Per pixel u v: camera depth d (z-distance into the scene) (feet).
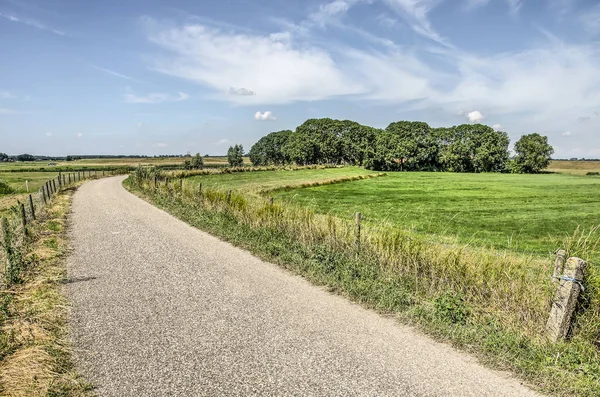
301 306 23.08
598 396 14.29
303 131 401.08
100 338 18.39
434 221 74.59
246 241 38.99
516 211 91.20
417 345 18.35
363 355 17.22
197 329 19.60
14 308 21.40
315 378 15.26
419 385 14.93
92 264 31.63
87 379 14.87
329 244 32.58
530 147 342.64
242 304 23.24
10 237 31.09
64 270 29.63
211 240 41.45
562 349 16.99
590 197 125.08
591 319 17.89
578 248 20.53
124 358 16.53
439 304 21.07
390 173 300.40
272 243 36.27
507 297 20.85
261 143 453.99
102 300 23.45
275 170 258.57
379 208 95.04
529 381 15.46
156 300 23.65
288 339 18.67
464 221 75.20
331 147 382.83
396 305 22.58
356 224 31.45
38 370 15.15
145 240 41.27
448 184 185.88
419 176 260.21
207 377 15.17
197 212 55.77
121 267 30.86
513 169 350.02
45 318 20.31
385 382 15.08
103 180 174.19
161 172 151.94
